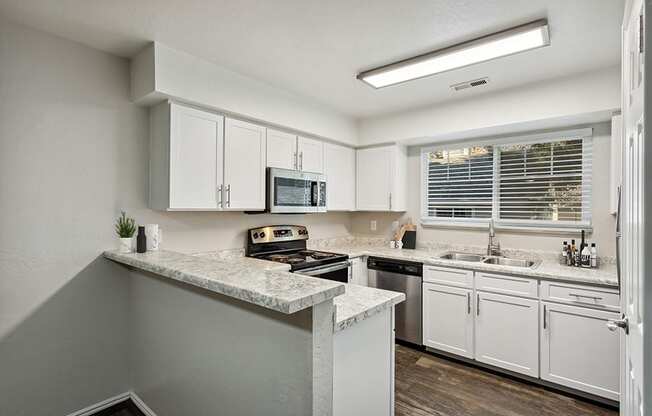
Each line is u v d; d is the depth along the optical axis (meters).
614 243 2.66
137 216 2.34
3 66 1.81
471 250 3.40
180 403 1.82
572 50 2.13
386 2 1.66
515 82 2.66
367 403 1.49
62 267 2.02
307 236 3.53
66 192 2.03
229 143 2.53
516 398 2.29
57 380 2.01
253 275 1.42
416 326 3.05
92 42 2.07
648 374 0.68
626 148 1.18
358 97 3.04
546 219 3.01
